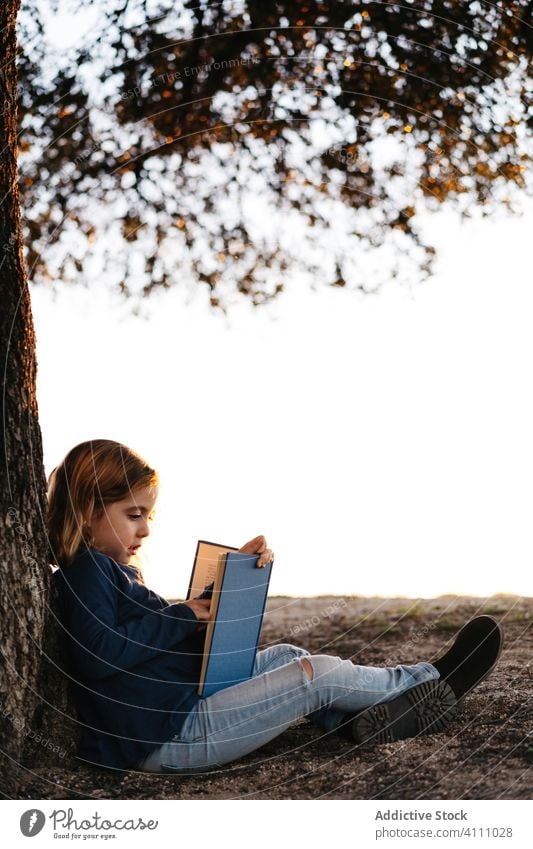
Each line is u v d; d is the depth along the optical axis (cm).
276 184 570
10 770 217
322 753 246
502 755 237
